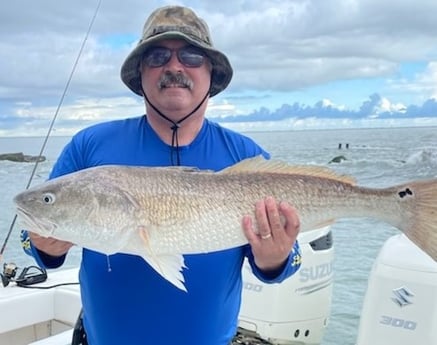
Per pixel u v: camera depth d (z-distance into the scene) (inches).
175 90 39.5
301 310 65.8
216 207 37.0
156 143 40.9
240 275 42.8
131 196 36.3
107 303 39.2
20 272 79.0
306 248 66.0
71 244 38.7
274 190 38.0
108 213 36.2
